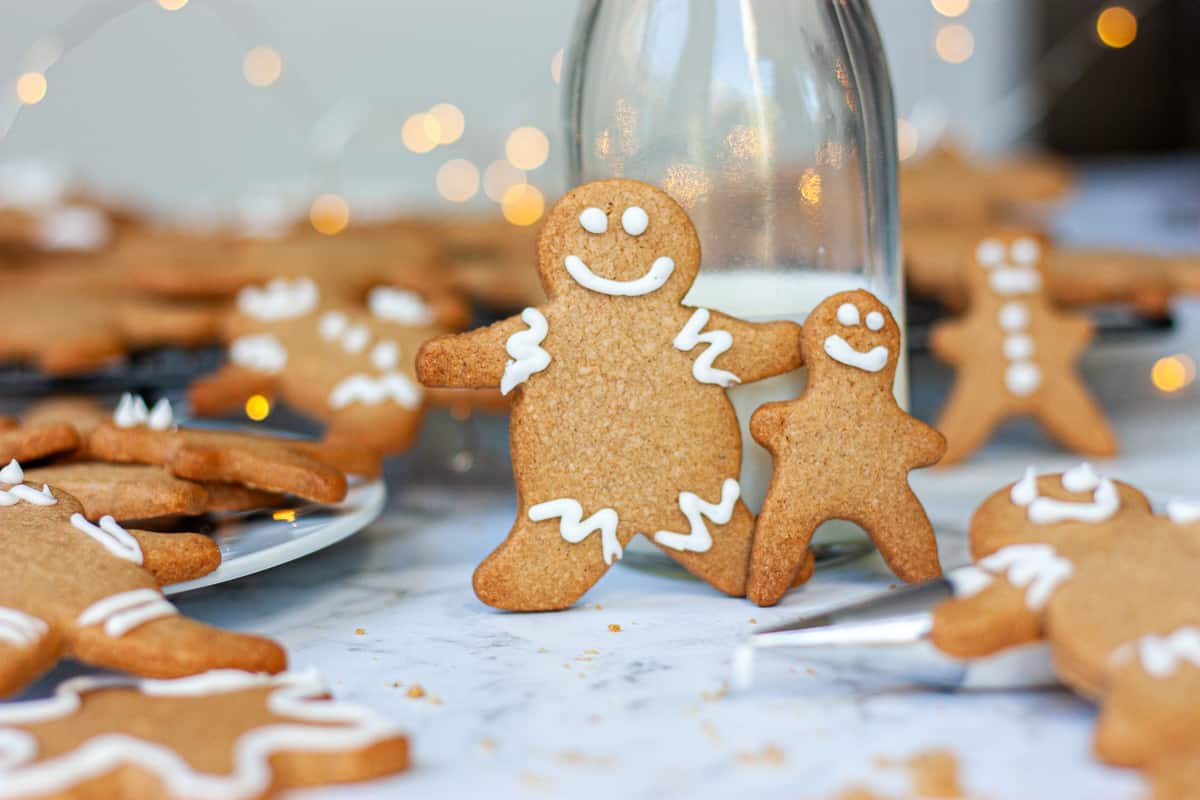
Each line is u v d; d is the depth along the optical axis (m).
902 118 2.01
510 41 2.01
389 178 1.80
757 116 0.53
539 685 0.46
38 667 0.44
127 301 0.81
